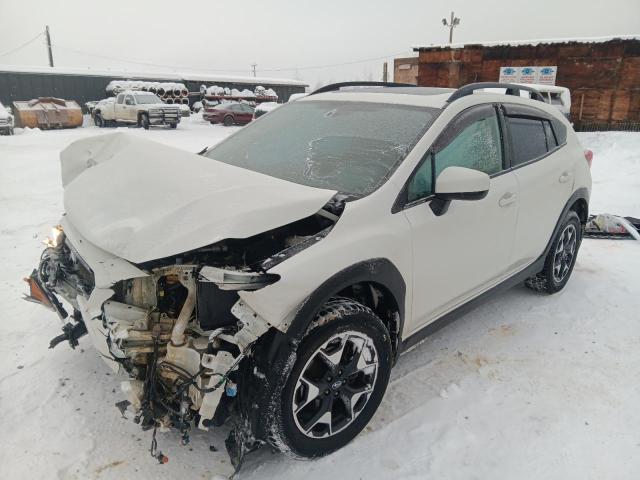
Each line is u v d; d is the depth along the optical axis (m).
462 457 2.38
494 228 3.13
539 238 3.70
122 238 2.09
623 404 2.79
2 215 6.06
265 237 2.29
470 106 3.06
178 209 2.10
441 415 2.66
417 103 3.06
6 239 5.17
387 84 3.90
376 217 2.40
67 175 3.21
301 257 2.09
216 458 2.33
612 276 4.60
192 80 35.19
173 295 2.27
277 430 2.08
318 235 2.21
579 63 17.45
